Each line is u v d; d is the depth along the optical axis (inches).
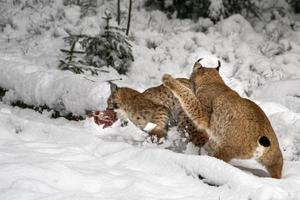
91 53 716.0
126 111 458.0
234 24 869.8
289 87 663.8
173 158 357.1
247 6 947.3
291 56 802.8
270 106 534.6
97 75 671.8
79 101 515.2
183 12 940.6
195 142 415.2
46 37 837.8
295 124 486.0
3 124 450.6
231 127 364.2
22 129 442.0
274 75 745.0
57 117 543.5
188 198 311.6
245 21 882.8
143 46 814.5
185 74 741.9
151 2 975.6
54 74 563.8
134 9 949.2
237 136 360.5
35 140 417.1
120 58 721.6
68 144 405.7
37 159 354.6
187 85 425.7
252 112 364.2
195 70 425.7
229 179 323.9
